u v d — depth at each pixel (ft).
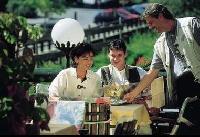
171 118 22.72
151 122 21.68
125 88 22.91
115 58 23.93
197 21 22.38
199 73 22.38
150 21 22.70
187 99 20.99
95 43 75.20
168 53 23.06
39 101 16.69
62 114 19.85
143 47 77.46
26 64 15.93
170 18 22.50
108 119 20.31
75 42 26.86
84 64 22.47
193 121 20.84
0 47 15.69
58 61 70.08
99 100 21.45
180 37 22.49
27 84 16.07
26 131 16.03
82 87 22.65
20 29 16.14
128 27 79.77
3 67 15.64
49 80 28.22
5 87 15.60
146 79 23.22
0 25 16.05
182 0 72.28
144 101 22.52
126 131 18.42
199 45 22.29
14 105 15.60
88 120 20.11
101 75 24.09
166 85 23.94
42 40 70.33
